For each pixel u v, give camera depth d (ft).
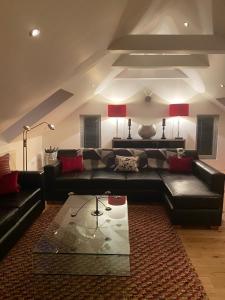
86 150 15.07
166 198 11.91
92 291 6.97
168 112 20.11
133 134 20.49
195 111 20.03
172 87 19.80
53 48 6.77
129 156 14.73
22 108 10.48
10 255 8.55
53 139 20.51
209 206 10.53
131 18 9.11
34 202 10.91
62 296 6.79
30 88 8.73
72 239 7.59
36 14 4.82
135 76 19.04
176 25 12.36
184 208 10.55
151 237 9.94
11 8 4.20
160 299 6.71
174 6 10.24
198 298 6.77
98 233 7.89
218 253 8.95
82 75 12.32
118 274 7.22
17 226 9.07
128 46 10.71
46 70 8.05
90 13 6.27
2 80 6.70
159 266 8.11
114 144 19.45
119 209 9.53
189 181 12.42
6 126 11.96
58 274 7.12
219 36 10.44
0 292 6.91
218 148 20.42
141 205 13.19
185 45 10.61
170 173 14.05
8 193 10.51
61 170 13.98
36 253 7.08
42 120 15.83
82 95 16.74
